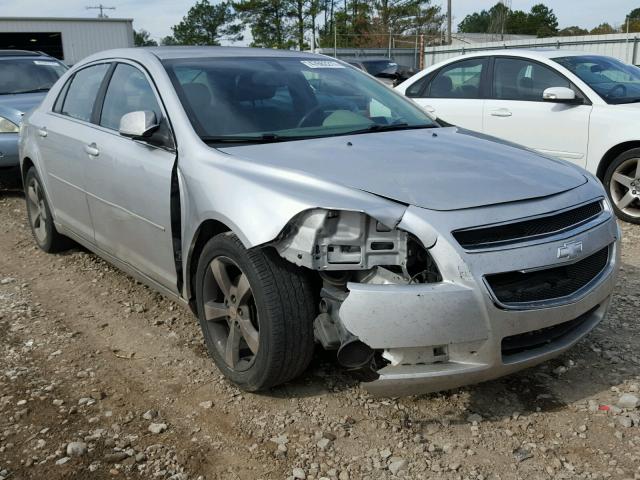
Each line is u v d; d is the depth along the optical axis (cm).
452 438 301
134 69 430
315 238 283
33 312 454
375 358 290
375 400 331
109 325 430
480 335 280
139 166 388
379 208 281
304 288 306
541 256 288
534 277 294
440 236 276
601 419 313
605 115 667
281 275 304
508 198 299
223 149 349
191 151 353
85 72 505
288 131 379
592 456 287
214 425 314
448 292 274
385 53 3431
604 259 334
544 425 310
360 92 443
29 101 846
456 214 283
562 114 700
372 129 397
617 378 350
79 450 293
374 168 317
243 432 308
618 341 392
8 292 495
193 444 300
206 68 412
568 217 311
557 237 296
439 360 284
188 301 374
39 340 409
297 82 424
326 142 362
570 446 294
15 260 573
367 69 2080
